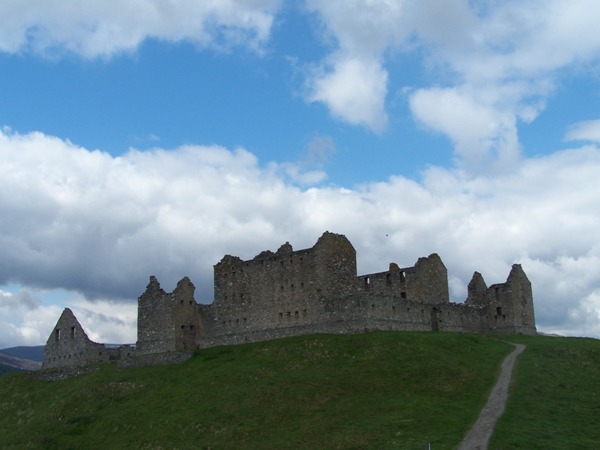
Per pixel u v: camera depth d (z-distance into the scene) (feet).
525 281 497.87
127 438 332.80
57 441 348.59
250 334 454.40
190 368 412.57
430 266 476.95
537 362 362.53
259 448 288.92
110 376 427.74
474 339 407.23
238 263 470.80
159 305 481.87
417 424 282.77
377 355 366.84
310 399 329.52
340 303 420.77
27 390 454.40
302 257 442.91
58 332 518.37
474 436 264.52
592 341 416.26
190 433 320.91
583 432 271.28
